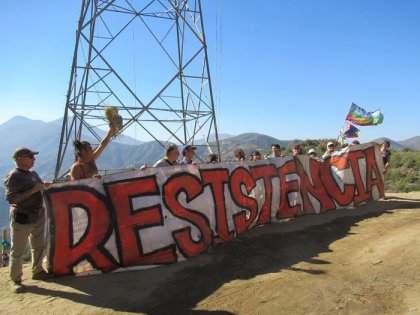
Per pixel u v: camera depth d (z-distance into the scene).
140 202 6.40
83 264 5.80
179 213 6.84
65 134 15.55
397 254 6.66
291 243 7.51
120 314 4.71
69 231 5.73
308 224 8.96
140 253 6.18
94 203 5.98
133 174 6.49
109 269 5.93
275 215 9.13
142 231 6.29
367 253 6.80
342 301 5.04
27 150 5.20
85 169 6.30
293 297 5.15
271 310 4.82
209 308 4.87
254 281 5.67
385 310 4.80
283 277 5.81
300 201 9.79
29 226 5.34
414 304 4.92
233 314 4.72
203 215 7.22
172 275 5.90
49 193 5.66
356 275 5.86
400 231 8.16
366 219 9.48
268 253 6.91
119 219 6.13
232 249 7.12
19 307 4.86
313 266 6.26
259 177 8.84
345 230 8.48
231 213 7.86
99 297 5.14
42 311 4.76
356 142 11.98
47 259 5.62
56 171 15.09
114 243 6.02
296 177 9.83
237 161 8.38
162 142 16.61
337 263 6.39
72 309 4.82
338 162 11.10
